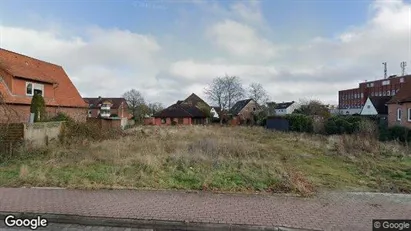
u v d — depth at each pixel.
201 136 19.36
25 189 6.64
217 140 14.93
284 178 7.55
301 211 5.36
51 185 6.99
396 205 5.73
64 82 27.72
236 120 57.59
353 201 5.97
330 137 19.28
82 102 27.73
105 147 12.27
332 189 6.95
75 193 6.37
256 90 77.38
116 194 6.32
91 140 15.14
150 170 8.40
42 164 9.19
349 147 13.96
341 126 23.27
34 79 20.36
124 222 4.95
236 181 7.32
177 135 20.30
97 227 4.94
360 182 7.77
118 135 18.41
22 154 10.55
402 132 18.41
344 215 5.19
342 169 9.60
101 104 71.00
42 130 12.92
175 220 4.91
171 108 59.31
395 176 8.67
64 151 11.38
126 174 7.99
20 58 24.06
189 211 5.32
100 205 5.61
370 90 82.38
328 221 4.92
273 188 6.82
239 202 5.84
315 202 5.89
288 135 23.70
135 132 22.52
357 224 4.82
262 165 9.04
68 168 8.67
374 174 8.88
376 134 19.06
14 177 7.61
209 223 4.82
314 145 16.09
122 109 70.94
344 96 94.62
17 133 11.51
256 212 5.29
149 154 10.40
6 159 9.93
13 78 18.84
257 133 26.50
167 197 6.14
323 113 36.91
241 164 9.23
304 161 11.01
